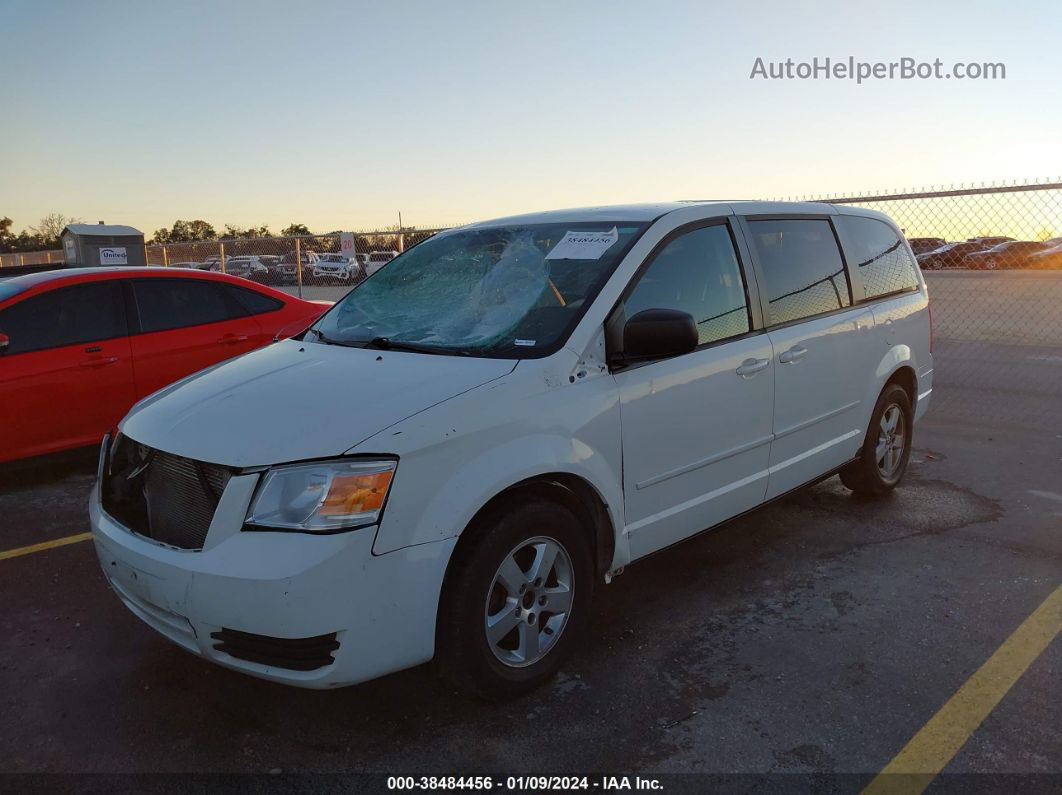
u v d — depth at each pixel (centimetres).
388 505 259
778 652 336
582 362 317
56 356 575
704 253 380
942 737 278
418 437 268
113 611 388
